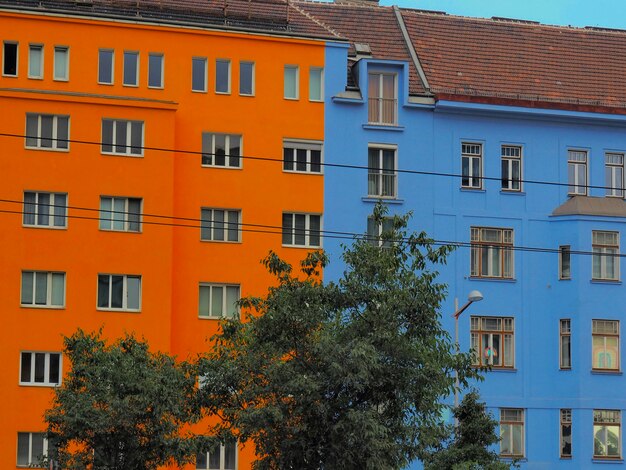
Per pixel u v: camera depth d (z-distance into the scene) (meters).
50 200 90.69
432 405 61.22
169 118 92.56
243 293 94.31
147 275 91.25
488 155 100.75
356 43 103.19
